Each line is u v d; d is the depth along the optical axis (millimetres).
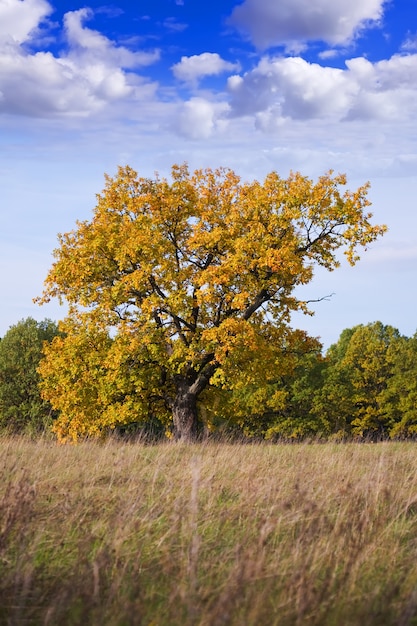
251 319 24750
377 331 58312
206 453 12008
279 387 46625
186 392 24656
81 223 25469
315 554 5367
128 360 24484
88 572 5012
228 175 25266
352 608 4578
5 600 4746
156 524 6805
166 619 4480
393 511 7301
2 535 5570
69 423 25922
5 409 44906
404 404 48344
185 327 24375
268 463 10547
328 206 22609
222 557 5746
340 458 10945
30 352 46812
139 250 23500
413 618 4609
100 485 8844
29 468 9117
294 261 21422
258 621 4223
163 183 24812
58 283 24797
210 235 22922
